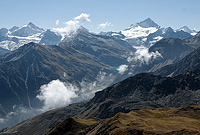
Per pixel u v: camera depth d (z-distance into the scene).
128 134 174.38
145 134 168.38
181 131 166.88
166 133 166.25
